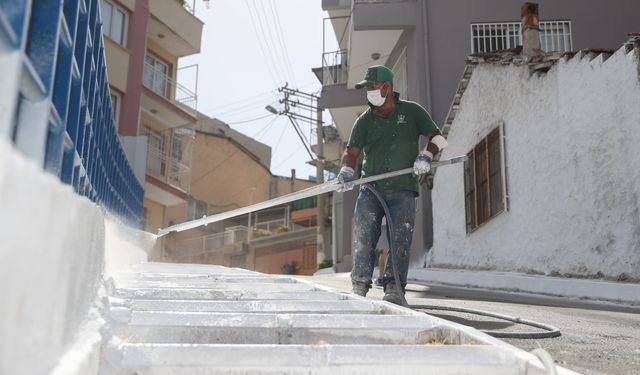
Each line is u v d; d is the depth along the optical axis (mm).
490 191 10375
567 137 8117
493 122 10344
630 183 6855
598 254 7391
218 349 1942
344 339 2588
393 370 1989
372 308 3332
